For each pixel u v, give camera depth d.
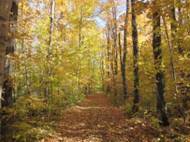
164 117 12.49
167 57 12.63
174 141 10.30
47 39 17.83
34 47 14.78
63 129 13.04
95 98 40.28
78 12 26.48
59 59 17.47
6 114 9.75
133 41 17.27
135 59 17.03
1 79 3.31
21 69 12.26
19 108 10.11
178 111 13.02
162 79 12.82
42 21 18.28
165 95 13.84
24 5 13.83
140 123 13.71
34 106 10.94
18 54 10.93
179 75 12.85
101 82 58.28
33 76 14.22
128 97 24.64
